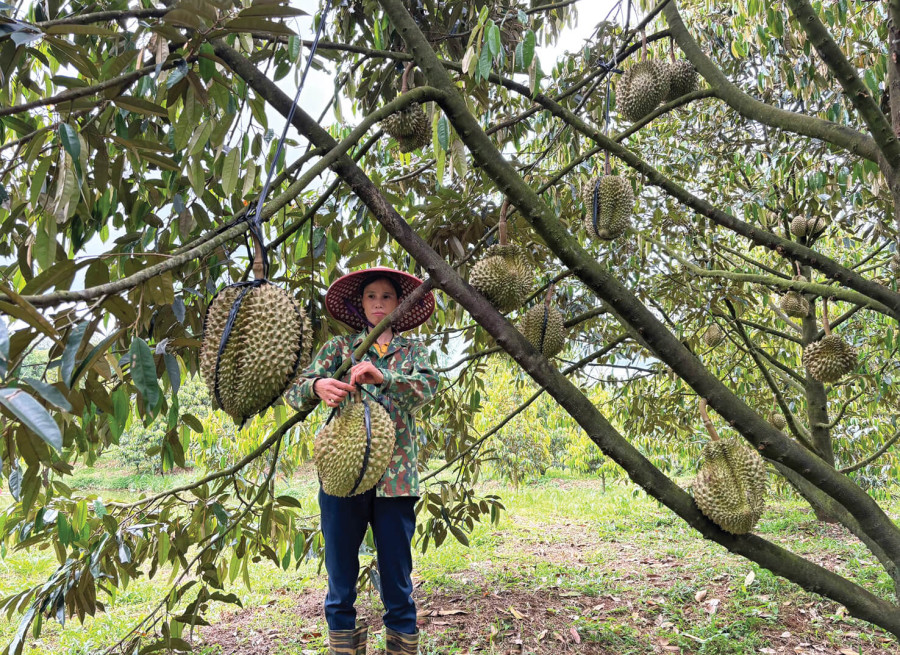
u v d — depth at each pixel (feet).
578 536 19.13
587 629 10.53
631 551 16.89
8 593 13.97
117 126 5.40
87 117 5.06
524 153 10.98
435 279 4.30
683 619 11.04
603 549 17.28
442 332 9.87
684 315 11.34
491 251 5.03
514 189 4.26
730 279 9.20
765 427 4.59
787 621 10.87
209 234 3.36
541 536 19.10
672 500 4.55
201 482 5.78
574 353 13.74
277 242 4.45
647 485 4.50
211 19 3.71
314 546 8.02
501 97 9.22
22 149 4.71
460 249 8.32
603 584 13.30
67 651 10.88
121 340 5.50
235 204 6.12
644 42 6.03
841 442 16.81
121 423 4.46
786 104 12.05
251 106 4.85
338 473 4.49
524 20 4.91
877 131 5.03
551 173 9.16
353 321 7.16
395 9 4.23
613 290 4.41
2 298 2.39
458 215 8.28
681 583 12.97
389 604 6.91
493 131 6.36
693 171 11.09
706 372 4.64
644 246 10.56
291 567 16.28
